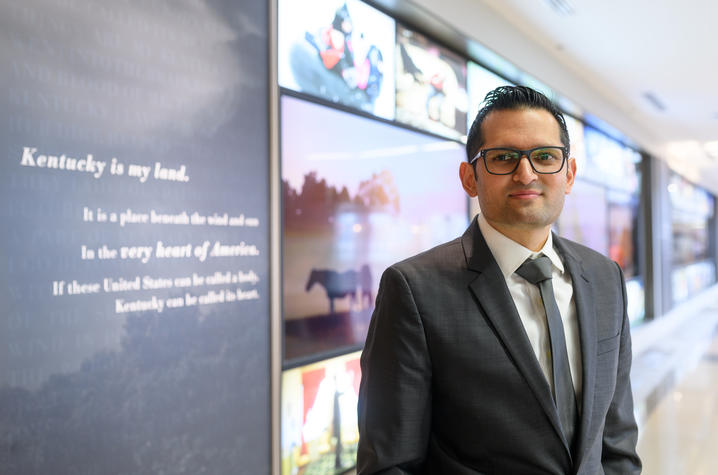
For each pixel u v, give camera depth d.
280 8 2.49
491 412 0.82
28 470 1.60
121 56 1.81
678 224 11.20
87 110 1.72
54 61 1.64
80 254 1.71
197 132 2.04
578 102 5.29
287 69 2.53
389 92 3.16
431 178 3.50
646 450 3.47
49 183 1.63
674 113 6.93
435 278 0.89
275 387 2.34
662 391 4.89
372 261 3.07
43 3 1.62
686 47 4.50
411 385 0.84
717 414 4.18
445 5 3.30
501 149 0.85
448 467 0.85
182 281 1.99
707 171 12.02
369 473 0.85
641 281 8.43
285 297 2.56
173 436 1.97
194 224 2.03
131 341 1.84
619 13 3.85
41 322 1.62
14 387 1.57
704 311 11.05
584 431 0.83
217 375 2.12
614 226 7.38
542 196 0.84
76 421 1.70
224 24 2.15
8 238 1.55
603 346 0.91
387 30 3.14
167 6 1.95
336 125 2.82
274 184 2.34
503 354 0.83
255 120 2.27
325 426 2.74
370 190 3.05
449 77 3.67
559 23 4.05
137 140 1.85
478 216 0.99
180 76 1.98
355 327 2.96
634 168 8.23
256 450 2.27
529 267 0.88
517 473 0.82
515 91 0.87
